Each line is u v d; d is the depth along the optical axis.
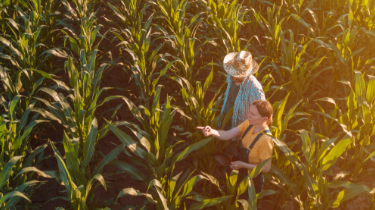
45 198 4.09
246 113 3.55
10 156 3.37
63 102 3.48
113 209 3.97
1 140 3.28
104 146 4.91
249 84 3.47
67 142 2.72
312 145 3.06
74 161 2.78
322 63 6.02
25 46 4.66
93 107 3.48
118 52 6.90
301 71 4.55
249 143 3.13
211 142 3.87
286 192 3.51
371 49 6.22
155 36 7.10
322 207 2.94
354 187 2.83
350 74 5.22
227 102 3.85
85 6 6.41
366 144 3.64
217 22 5.43
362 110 3.55
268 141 3.01
